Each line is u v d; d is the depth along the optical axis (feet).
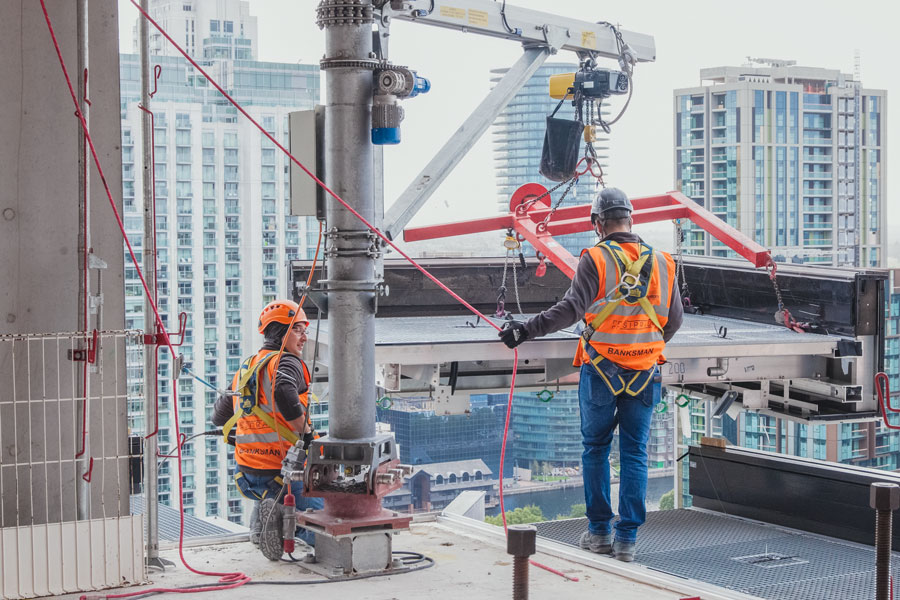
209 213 161.27
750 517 21.81
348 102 16.39
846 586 16.69
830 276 23.34
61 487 16.69
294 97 166.40
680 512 22.49
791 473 20.81
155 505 16.79
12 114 16.22
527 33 27.35
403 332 22.77
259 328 18.26
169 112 161.68
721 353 21.57
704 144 197.06
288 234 164.96
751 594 16.29
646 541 19.83
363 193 16.57
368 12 16.52
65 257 16.70
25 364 16.43
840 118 195.31
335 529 16.22
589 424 17.48
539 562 17.58
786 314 24.11
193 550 18.13
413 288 28.60
